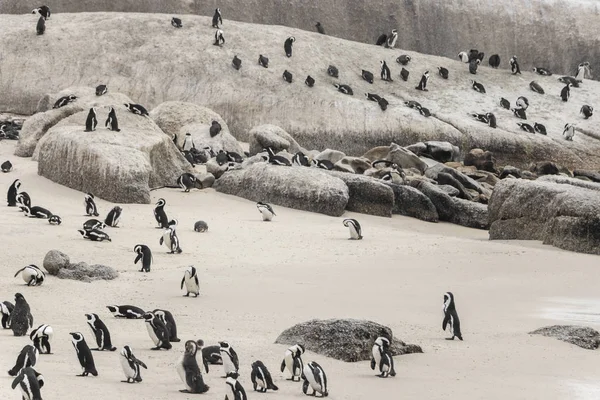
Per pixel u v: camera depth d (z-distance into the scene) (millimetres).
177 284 53438
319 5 179375
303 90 136125
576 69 180500
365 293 53656
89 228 66000
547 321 47781
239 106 134250
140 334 40781
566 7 184250
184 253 64188
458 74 149500
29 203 75000
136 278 54594
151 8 173875
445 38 181375
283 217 82875
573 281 59531
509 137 134750
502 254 68250
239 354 37250
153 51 140625
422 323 46312
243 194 90625
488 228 88500
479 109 141125
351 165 104062
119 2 173250
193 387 31109
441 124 134375
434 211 89500
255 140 114375
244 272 58469
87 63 139000
